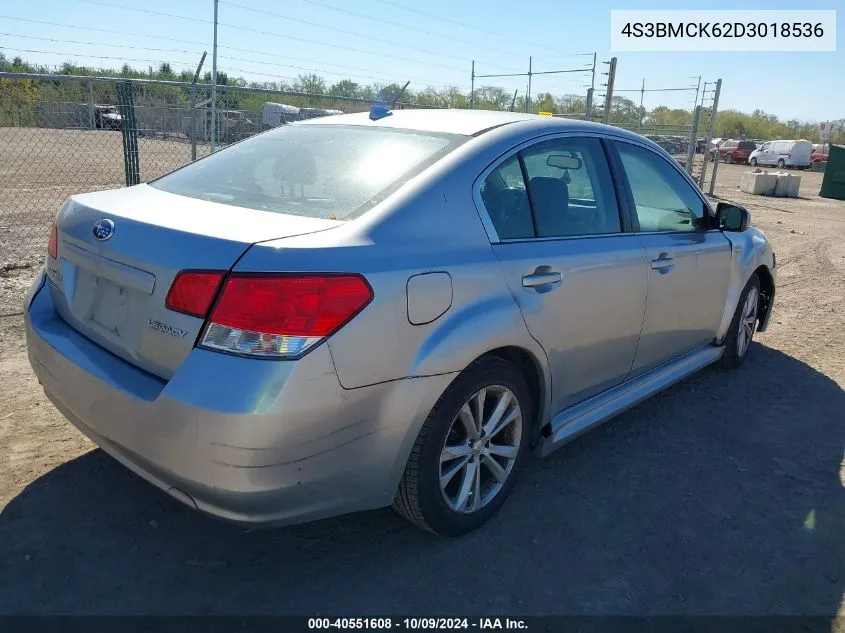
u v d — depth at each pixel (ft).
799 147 134.10
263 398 6.84
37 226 27.53
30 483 10.06
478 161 9.34
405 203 8.39
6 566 8.36
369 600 8.23
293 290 7.01
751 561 9.34
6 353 14.69
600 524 9.99
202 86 28.19
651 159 12.81
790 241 38.55
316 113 37.29
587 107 49.21
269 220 8.09
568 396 10.78
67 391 8.42
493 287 8.86
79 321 8.73
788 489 11.24
